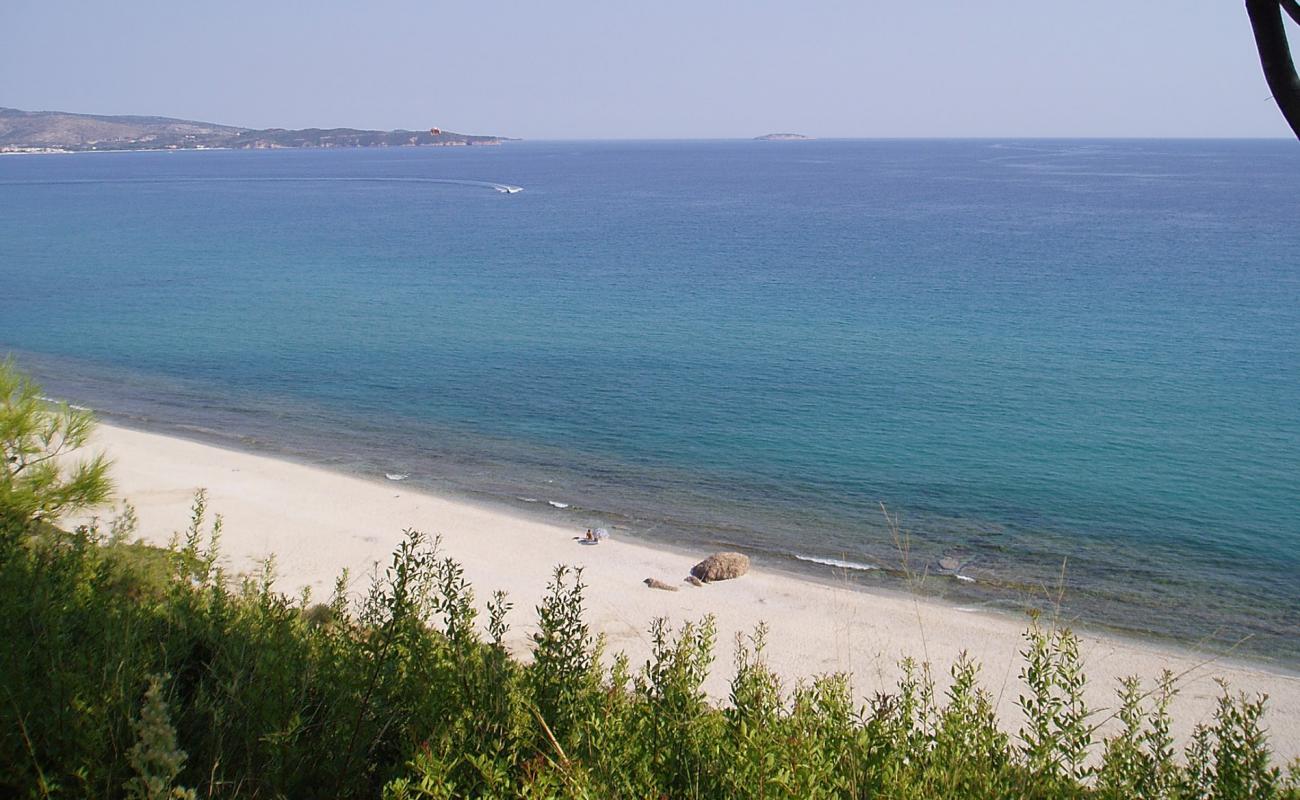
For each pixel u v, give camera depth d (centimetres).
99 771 404
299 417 3212
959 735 466
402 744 465
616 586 1831
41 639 498
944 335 4450
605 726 456
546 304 5400
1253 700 1410
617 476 2611
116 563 750
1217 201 13050
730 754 432
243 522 2112
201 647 588
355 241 8706
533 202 13838
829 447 2844
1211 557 2080
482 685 495
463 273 6644
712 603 1756
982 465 2677
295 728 449
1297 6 406
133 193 15600
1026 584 1928
